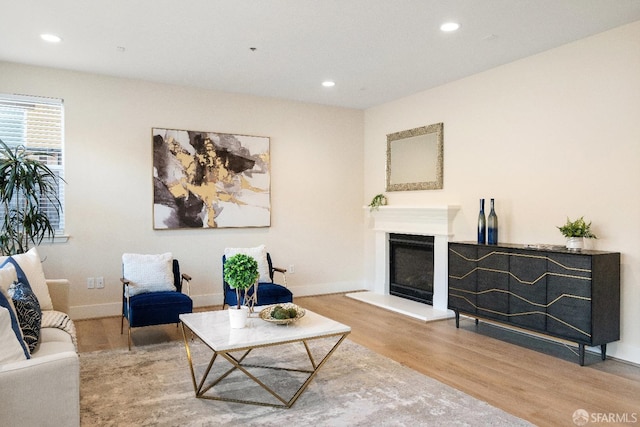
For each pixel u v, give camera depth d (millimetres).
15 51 4211
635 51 3549
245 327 2963
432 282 5520
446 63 4539
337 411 2719
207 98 5570
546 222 4215
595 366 3527
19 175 4066
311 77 5039
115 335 4332
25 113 4680
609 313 3570
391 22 3518
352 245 6695
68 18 3457
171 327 4668
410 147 5809
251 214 5867
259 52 4215
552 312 3719
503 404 2834
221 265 5680
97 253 4977
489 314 4285
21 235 4188
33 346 2486
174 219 5359
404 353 3824
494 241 4395
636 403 2861
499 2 3174
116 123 5047
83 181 4895
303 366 3488
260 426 2525
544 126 4219
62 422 1946
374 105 6449
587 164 3883
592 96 3838
